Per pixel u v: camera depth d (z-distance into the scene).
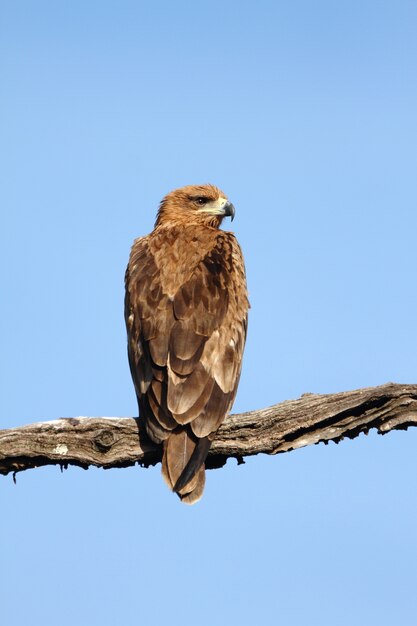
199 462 12.85
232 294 14.98
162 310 14.16
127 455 13.38
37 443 13.22
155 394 13.24
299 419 13.52
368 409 13.53
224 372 13.75
